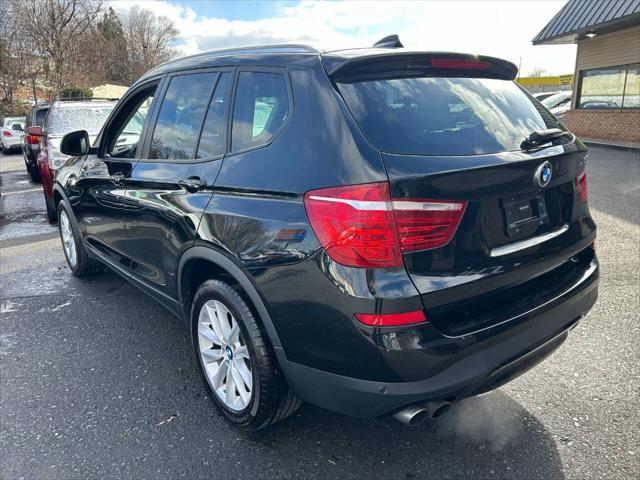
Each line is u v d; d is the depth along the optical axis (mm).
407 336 1957
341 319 2027
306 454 2547
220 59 2920
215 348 2811
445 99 2393
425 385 1997
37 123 12539
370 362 1998
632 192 8727
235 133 2652
